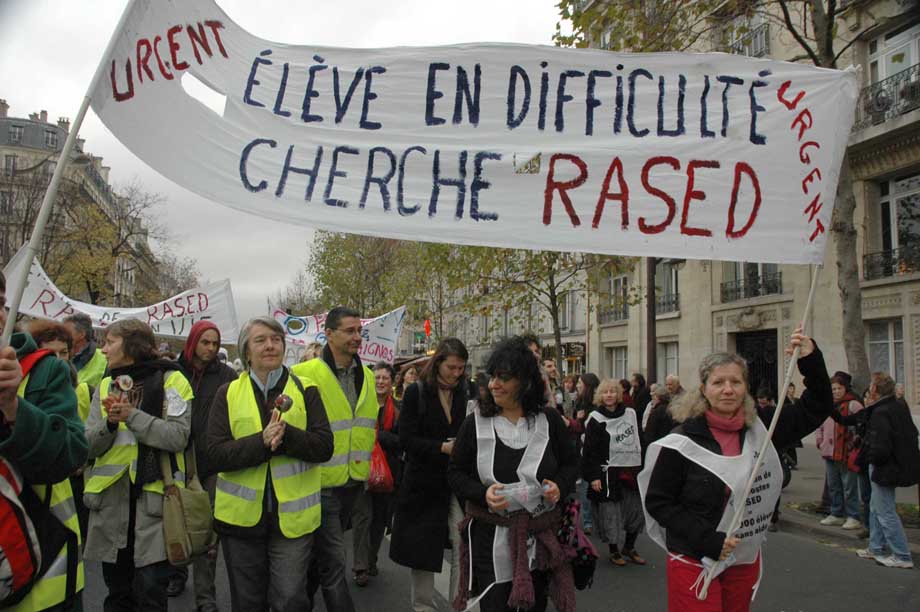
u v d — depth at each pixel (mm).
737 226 3803
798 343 3287
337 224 3666
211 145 3543
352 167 3730
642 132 3852
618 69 3877
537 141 3836
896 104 15414
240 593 3639
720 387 3195
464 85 3838
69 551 2598
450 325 42812
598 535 7191
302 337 13656
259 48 3703
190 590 5879
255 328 3861
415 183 3766
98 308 10719
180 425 4012
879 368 16312
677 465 3209
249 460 3562
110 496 3996
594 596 5973
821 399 3326
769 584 6395
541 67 3855
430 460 4676
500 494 3279
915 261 15344
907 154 15398
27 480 2463
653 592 6090
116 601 4051
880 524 7105
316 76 3754
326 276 34969
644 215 3812
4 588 2324
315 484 3822
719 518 3115
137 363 4168
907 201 15875
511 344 3465
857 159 16562
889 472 6934
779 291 19031
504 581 3311
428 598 4875
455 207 3770
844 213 9594
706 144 3840
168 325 10773
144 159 3344
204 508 4012
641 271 24859
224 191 3551
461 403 4828
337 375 4914
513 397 3414
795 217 3805
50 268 31250
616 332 26688
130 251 36094
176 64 3426
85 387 4633
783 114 3836
